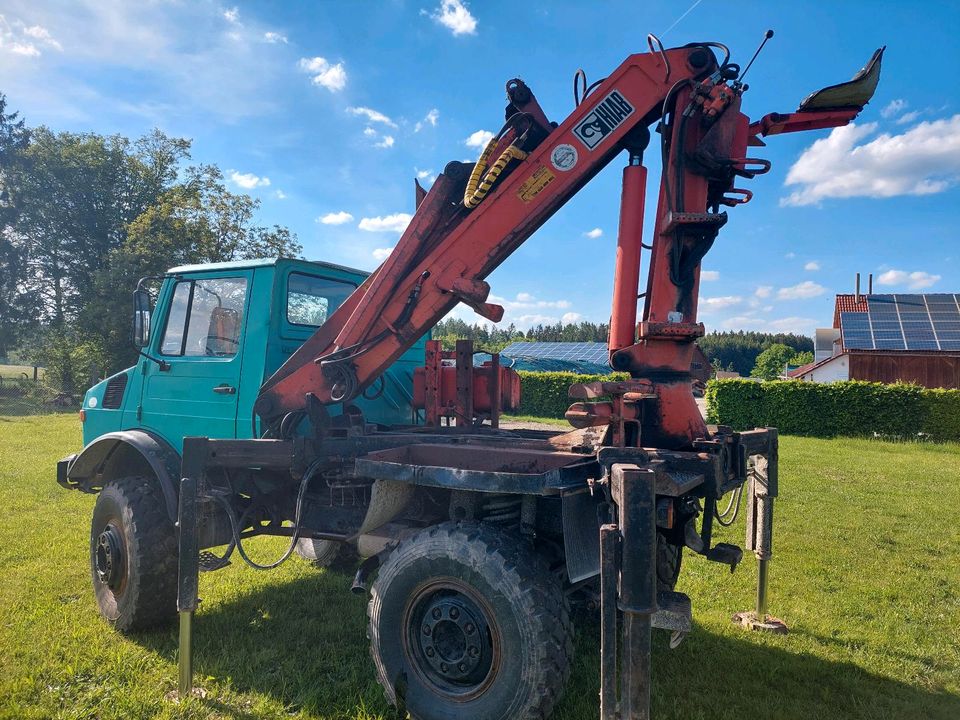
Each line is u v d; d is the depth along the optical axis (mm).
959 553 5715
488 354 4766
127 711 2920
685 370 3189
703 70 3125
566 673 2578
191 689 3107
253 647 3633
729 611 4316
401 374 5098
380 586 2930
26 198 32094
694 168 3084
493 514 3129
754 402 17891
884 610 4340
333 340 3906
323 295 4523
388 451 3297
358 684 3209
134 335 4406
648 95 3219
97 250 32719
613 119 3256
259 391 3865
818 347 40375
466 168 3623
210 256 26266
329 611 4207
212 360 4203
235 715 2932
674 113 3160
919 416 16156
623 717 2201
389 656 2887
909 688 3266
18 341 34875
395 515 3324
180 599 3086
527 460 3125
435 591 2852
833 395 17000
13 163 32844
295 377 3762
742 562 5422
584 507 2725
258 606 4285
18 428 15148
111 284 25375
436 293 3555
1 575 4707
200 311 4371
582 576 2602
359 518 3617
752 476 4238
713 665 3473
